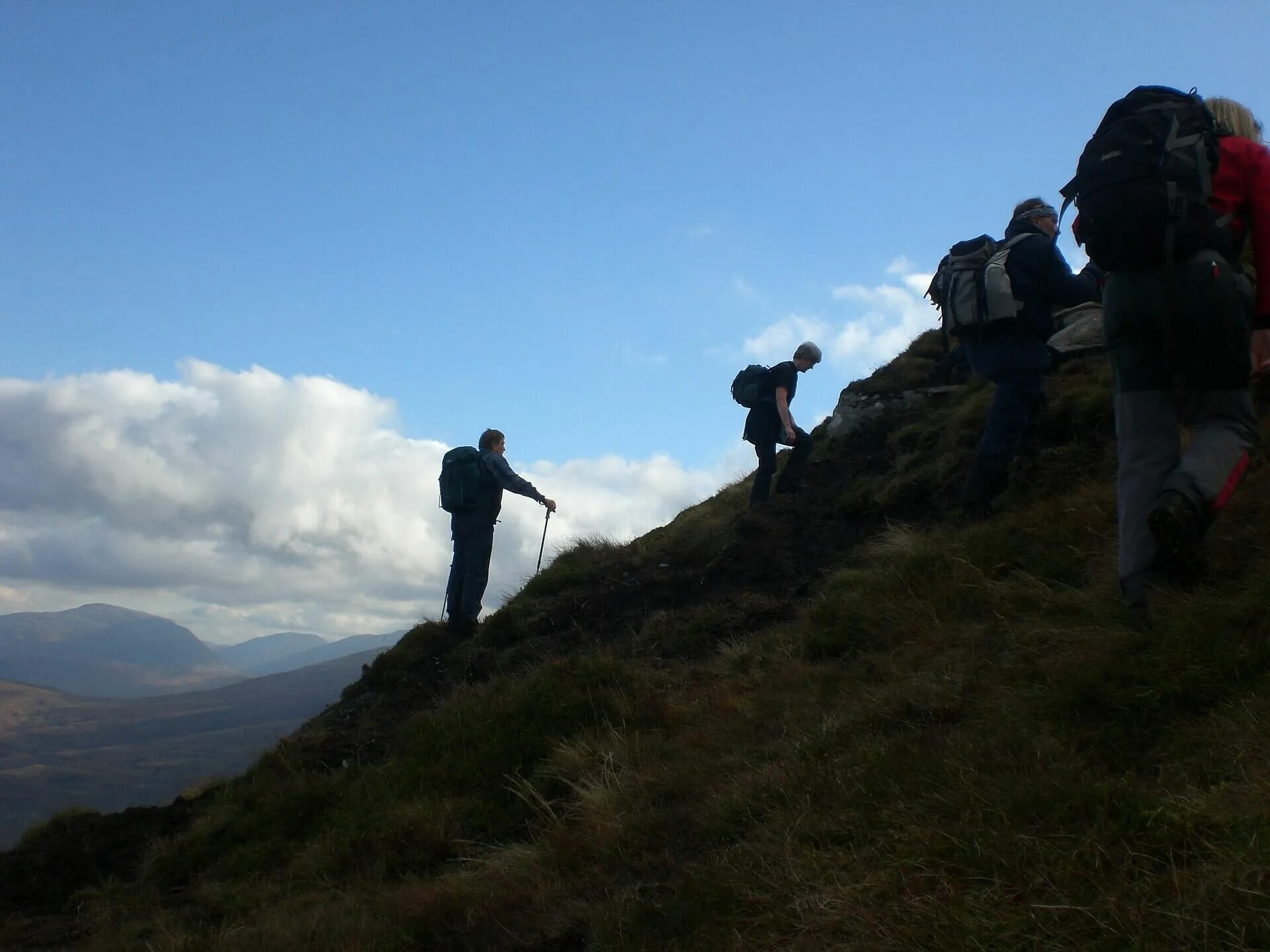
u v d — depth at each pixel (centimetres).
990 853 310
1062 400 767
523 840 554
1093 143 432
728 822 429
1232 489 422
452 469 1015
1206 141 413
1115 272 434
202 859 672
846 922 309
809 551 847
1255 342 423
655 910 377
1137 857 286
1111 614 454
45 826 782
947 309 705
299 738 820
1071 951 259
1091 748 362
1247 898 249
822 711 508
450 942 447
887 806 367
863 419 1041
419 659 958
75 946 597
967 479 726
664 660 721
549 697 667
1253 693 343
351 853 598
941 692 456
